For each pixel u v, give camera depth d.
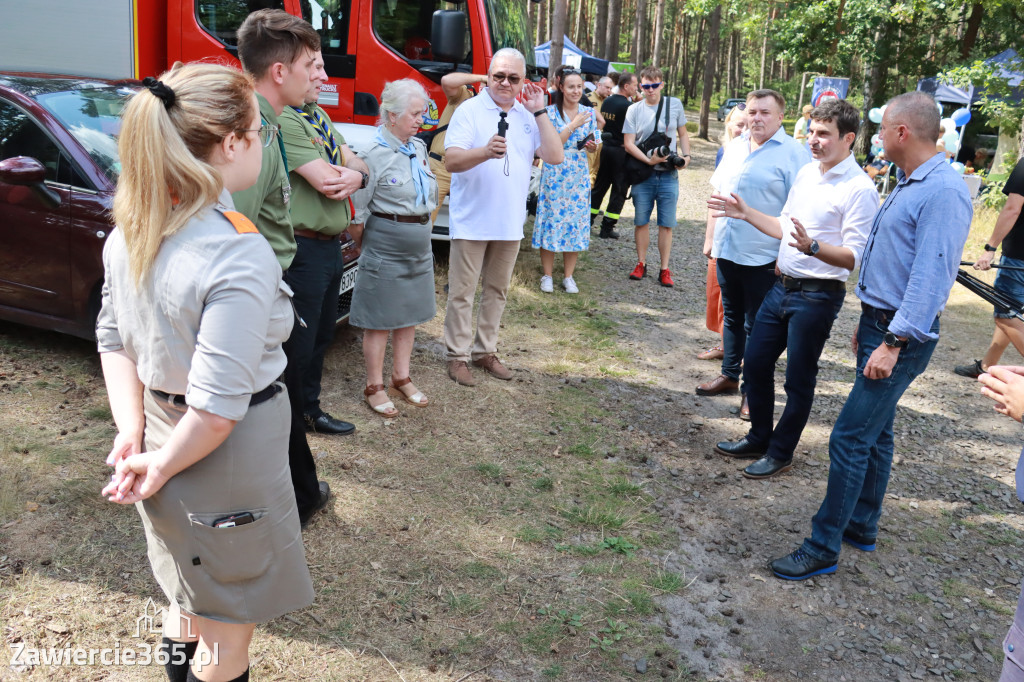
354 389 4.62
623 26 50.44
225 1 6.25
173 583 1.83
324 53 6.38
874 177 15.70
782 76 55.66
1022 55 14.05
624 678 2.71
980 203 12.17
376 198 4.00
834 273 3.82
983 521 4.02
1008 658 1.92
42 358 4.45
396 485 3.72
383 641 2.73
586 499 3.85
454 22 5.62
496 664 2.70
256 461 1.74
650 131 7.52
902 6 18.98
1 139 4.28
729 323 5.13
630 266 8.46
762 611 3.17
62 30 6.27
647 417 4.88
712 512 3.87
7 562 2.80
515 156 4.66
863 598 3.32
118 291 1.69
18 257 4.23
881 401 3.21
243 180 1.76
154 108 1.56
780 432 4.22
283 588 1.87
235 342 1.58
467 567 3.19
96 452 3.56
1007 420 5.36
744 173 4.55
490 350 5.12
